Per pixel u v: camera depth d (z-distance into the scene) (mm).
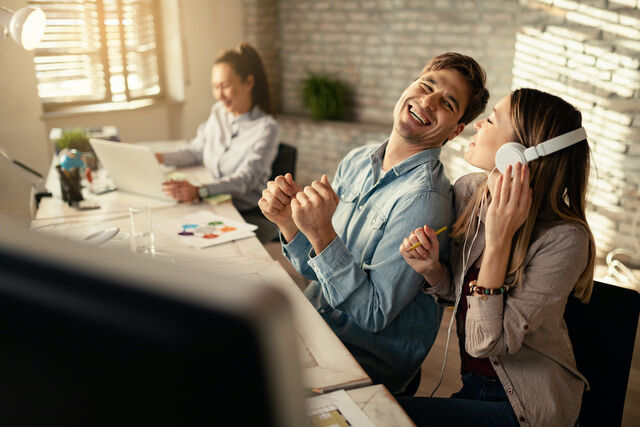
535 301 1111
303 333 1203
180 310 216
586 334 1220
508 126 1171
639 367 2293
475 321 1143
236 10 5152
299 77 5230
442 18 4172
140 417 240
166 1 4824
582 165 1139
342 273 1295
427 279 1307
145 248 1632
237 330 211
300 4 5043
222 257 1626
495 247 1112
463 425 1164
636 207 3285
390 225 1366
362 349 1427
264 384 219
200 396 227
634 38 3094
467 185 1430
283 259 3264
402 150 1480
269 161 2621
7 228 254
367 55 4688
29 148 4133
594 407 1221
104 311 225
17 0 4012
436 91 1390
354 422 909
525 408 1146
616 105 3234
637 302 1163
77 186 2125
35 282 236
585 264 1135
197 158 2939
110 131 2971
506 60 3934
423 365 2275
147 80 4984
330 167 4836
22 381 252
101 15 4539
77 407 248
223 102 2684
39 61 4309
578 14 3277
